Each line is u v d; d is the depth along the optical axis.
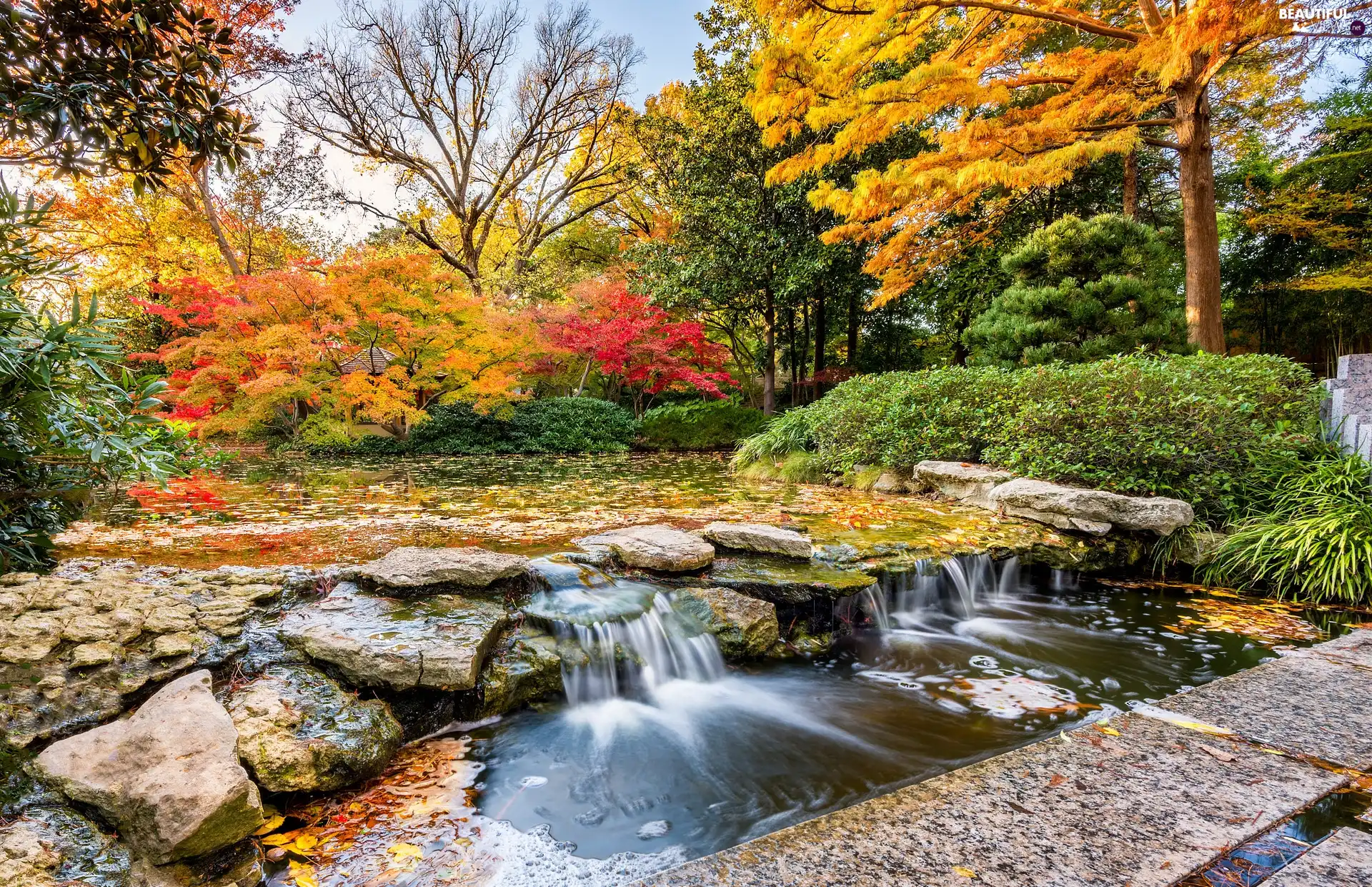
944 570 3.70
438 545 3.58
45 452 2.28
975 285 11.84
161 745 1.50
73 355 1.97
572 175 21.58
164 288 10.35
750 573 3.30
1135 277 7.15
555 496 5.80
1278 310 15.29
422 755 2.09
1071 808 1.41
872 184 7.27
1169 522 4.14
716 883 1.18
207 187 14.05
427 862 1.56
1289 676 2.19
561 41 18.47
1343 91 13.28
